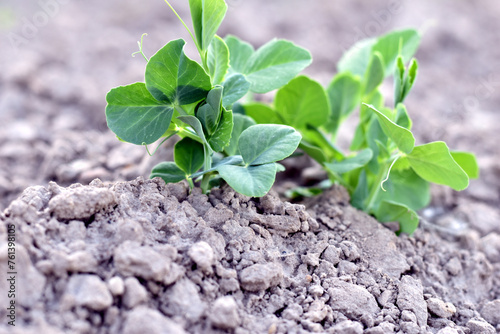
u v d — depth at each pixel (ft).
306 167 1.53
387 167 1.30
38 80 1.88
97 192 1.17
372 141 1.32
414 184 1.34
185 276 1.15
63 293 1.11
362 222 1.30
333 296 1.20
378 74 1.33
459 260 1.33
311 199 1.36
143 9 2.49
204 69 1.19
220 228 1.21
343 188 1.34
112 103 1.19
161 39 2.24
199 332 1.12
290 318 1.16
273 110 1.34
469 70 2.20
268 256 1.20
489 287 1.32
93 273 1.13
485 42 2.38
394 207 1.30
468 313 1.25
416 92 2.03
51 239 1.14
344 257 1.25
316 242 1.25
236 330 1.13
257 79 1.26
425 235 1.35
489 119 1.85
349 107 1.39
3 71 1.92
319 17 2.55
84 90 1.83
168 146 1.42
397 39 1.38
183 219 1.19
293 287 1.20
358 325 1.17
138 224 1.15
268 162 1.18
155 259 1.13
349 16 2.55
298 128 1.37
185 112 1.21
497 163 1.58
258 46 2.25
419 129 1.72
